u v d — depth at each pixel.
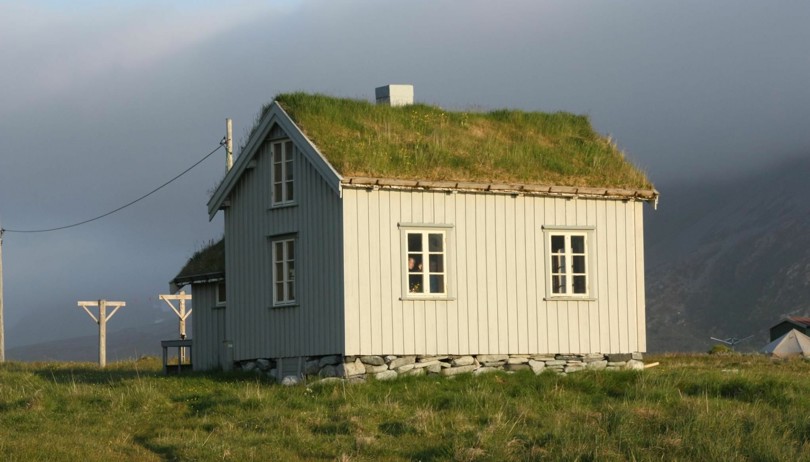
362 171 26.91
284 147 29.25
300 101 29.67
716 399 24.47
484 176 28.47
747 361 38.50
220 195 30.89
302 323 28.14
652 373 27.20
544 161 30.31
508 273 28.47
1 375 32.03
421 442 19.95
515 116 33.41
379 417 21.88
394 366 26.84
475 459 18.52
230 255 30.89
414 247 27.52
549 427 20.80
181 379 28.36
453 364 27.56
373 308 26.77
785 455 19.41
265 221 29.62
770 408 23.61
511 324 28.36
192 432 20.89
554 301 28.98
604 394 25.23
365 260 26.80
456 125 31.89
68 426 21.75
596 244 29.75
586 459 18.80
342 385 25.22
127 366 41.47
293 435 20.30
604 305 29.69
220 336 34.00
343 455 18.44
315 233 27.81
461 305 27.83
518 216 28.75
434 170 28.08
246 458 18.48
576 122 34.09
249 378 28.88
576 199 29.52
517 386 25.70
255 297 29.89
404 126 30.67
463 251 27.98
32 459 17.88
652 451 19.41
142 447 19.67
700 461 18.95
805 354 54.06
